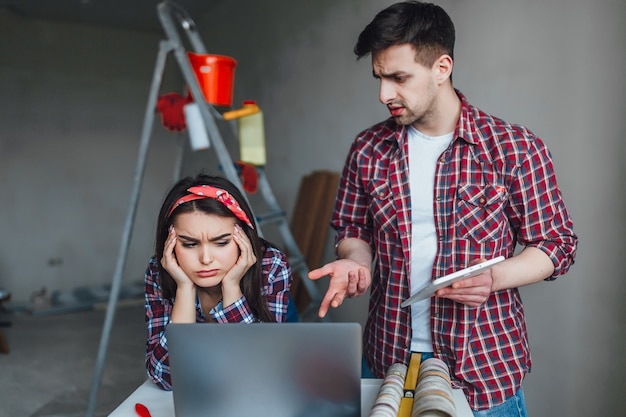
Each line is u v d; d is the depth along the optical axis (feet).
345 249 5.46
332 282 4.60
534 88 6.93
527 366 4.94
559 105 6.63
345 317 11.23
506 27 7.27
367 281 4.74
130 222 8.78
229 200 4.59
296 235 12.08
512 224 4.92
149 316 5.06
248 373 3.62
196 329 3.58
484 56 7.64
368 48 4.49
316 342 3.50
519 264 4.55
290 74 13.21
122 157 21.11
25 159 19.86
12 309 18.42
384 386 3.92
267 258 5.30
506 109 7.36
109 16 19.25
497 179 4.72
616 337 6.12
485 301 4.51
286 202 13.58
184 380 3.70
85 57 20.48
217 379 3.66
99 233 20.93
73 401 11.00
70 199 20.51
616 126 5.99
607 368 6.24
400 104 4.61
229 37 16.78
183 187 4.90
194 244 4.58
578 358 6.61
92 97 20.65
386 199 5.11
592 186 6.31
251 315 4.76
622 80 5.90
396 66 4.44
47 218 20.22
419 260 4.99
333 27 11.34
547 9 6.70
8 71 19.47
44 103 20.02
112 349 14.20
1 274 19.70
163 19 8.30
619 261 6.05
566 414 6.81
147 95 21.38
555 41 6.63
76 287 20.65
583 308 6.51
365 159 5.28
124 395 11.25
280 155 13.84
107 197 20.98
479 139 4.74
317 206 11.60
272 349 3.55
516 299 5.01
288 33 13.23
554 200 4.71
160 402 4.47
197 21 19.20
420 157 5.00
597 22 6.13
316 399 3.60
